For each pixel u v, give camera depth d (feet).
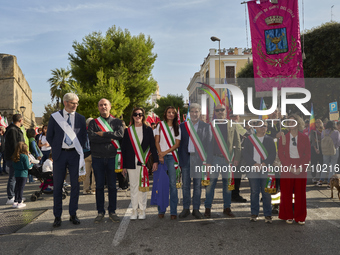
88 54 75.72
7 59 114.73
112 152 15.81
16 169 19.57
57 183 15.17
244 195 22.26
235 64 118.52
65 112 15.66
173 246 12.10
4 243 12.66
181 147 16.38
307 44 50.88
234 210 17.90
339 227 14.35
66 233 13.84
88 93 71.20
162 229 14.32
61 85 146.51
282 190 15.21
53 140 15.38
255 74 34.71
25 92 147.33
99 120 15.99
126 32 81.10
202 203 20.03
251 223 15.24
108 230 14.23
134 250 11.71
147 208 18.69
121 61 75.51
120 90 71.87
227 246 12.07
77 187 15.58
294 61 33.81
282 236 13.20
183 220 15.87
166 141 16.11
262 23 34.58
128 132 16.02
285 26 33.94
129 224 15.19
